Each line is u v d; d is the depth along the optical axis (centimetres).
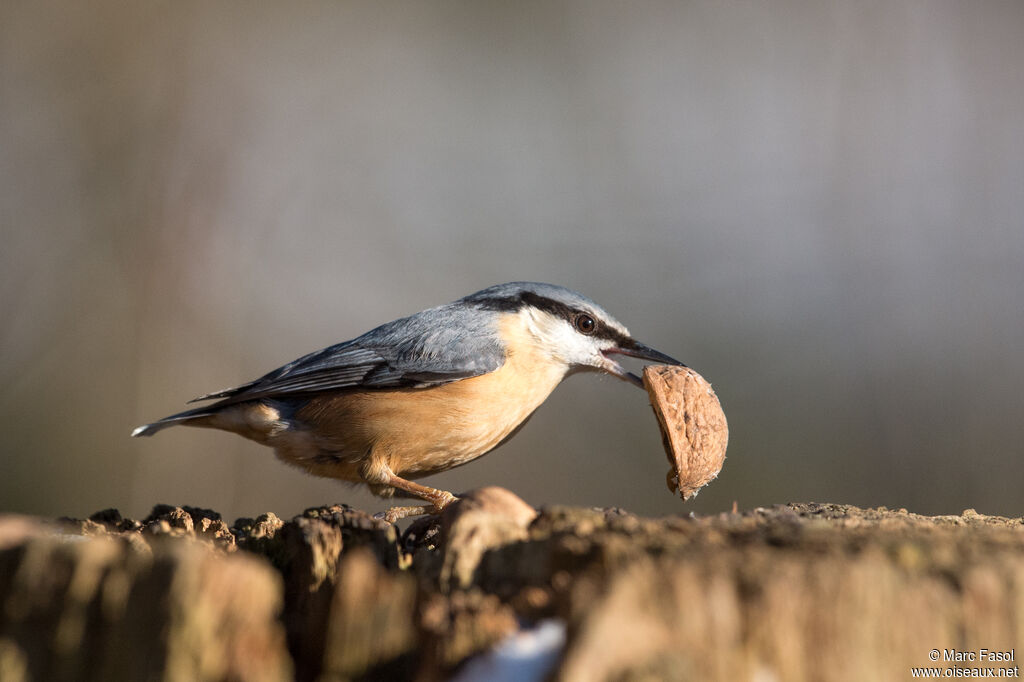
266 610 407
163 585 393
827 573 374
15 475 1631
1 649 401
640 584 369
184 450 1708
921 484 1596
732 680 362
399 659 419
